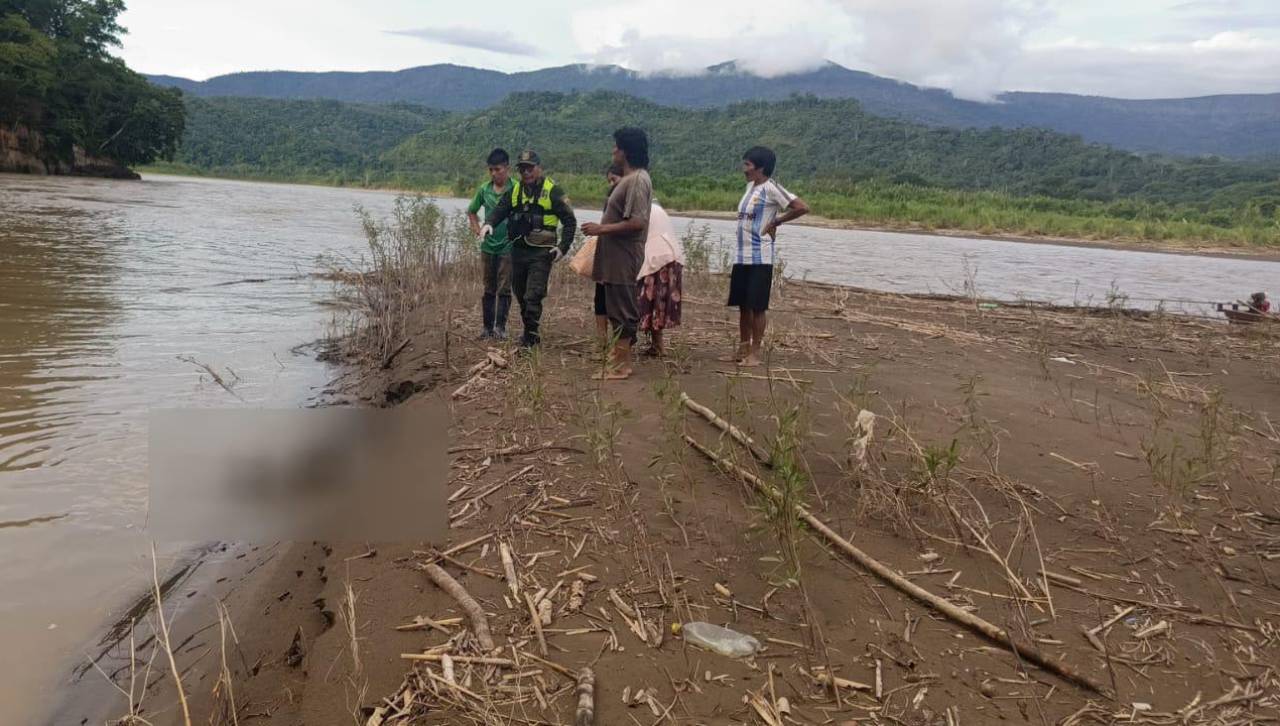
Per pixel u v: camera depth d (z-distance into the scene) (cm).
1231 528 373
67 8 6266
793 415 358
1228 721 240
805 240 3050
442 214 1316
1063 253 3247
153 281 1123
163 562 353
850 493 394
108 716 258
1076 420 539
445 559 327
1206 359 804
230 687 255
